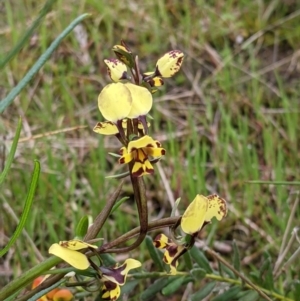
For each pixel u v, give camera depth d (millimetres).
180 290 421
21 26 663
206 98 597
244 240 454
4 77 589
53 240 429
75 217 441
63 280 225
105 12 667
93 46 661
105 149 531
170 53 220
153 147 199
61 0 667
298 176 485
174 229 221
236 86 607
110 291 213
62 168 492
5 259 438
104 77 619
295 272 375
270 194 486
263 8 698
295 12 684
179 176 480
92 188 476
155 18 676
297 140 537
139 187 211
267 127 550
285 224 424
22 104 566
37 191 476
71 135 549
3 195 442
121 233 435
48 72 611
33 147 485
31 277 214
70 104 563
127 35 670
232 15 683
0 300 214
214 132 546
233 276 310
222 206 224
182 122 571
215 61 641
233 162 512
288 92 605
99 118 562
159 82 219
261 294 290
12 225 449
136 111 203
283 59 649
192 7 705
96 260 285
